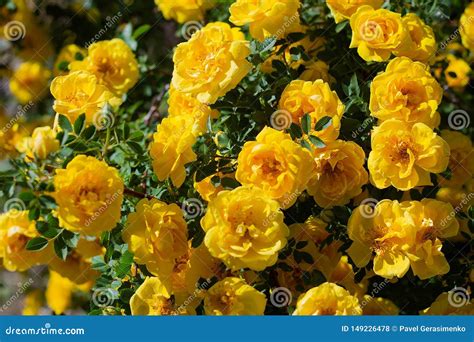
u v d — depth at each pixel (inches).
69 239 34.7
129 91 46.6
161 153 35.3
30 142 34.3
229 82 34.9
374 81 35.3
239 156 33.8
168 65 47.1
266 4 35.9
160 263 34.3
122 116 43.6
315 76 38.9
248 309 34.0
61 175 33.1
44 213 33.9
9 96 49.9
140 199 36.4
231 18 36.4
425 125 34.4
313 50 40.1
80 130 34.6
